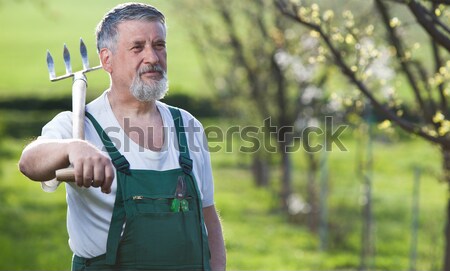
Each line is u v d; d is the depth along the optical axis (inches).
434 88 474.9
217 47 1312.7
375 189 1531.7
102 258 172.9
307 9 410.9
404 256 1096.2
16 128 2086.6
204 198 188.5
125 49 173.9
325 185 1198.9
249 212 1348.4
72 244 175.6
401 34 533.0
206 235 179.0
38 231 1115.9
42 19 3147.1
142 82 172.9
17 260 939.3
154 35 174.2
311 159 1197.7
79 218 173.0
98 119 176.9
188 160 179.3
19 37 2920.8
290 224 1258.6
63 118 172.2
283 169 1266.0
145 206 171.2
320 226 1117.7
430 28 347.3
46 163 138.5
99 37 178.2
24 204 1299.2
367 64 412.5
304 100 1084.5
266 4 1167.0
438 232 1099.3
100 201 170.7
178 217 173.0
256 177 1581.0
